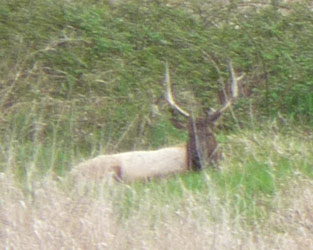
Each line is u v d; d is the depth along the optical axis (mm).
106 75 33469
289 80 33656
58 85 33250
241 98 32812
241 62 34562
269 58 34344
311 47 35094
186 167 28391
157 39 35094
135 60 34156
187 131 29516
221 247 22703
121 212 24609
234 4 37656
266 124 31750
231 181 26906
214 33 36062
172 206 24594
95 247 22828
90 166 27797
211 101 32844
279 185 26500
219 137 30250
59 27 35188
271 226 24266
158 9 36750
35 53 33750
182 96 32656
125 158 28156
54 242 22875
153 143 30781
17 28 34500
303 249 23078
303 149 29438
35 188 25219
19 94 32438
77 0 36906
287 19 36875
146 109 31750
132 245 22859
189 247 22703
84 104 32344
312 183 26062
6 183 25250
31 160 28016
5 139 29578
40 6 35375
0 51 33844
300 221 24344
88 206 24141
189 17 37062
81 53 34344
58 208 23953
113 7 37219
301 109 32688
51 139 30188
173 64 34156
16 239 22953
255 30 36250
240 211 25125
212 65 34188
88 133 30891
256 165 28281
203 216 23844
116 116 31531
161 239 22953
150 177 28062
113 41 34562
